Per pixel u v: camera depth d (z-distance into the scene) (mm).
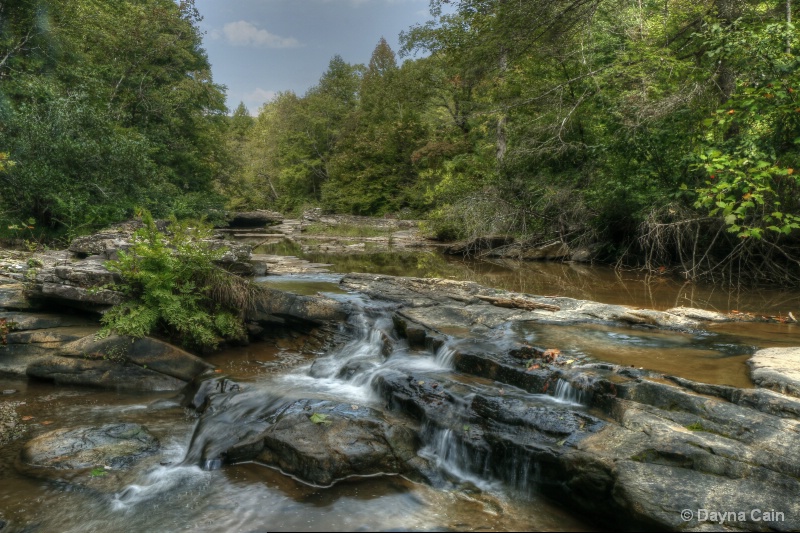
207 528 3715
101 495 4137
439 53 24766
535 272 13336
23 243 13273
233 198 47469
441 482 4309
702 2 14508
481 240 17656
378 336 7047
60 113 15578
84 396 6191
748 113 9141
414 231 26188
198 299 7348
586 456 3799
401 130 38344
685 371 4898
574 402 4691
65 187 14984
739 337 6281
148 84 26219
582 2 14766
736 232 11477
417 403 5066
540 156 17984
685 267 12406
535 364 5285
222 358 7164
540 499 4055
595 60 15734
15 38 19297
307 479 4297
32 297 7535
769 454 3486
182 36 29750
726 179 8789
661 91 13656
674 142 12812
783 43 9320
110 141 17062
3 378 6586
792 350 5461
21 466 4523
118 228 14016
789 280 11031
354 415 4895
